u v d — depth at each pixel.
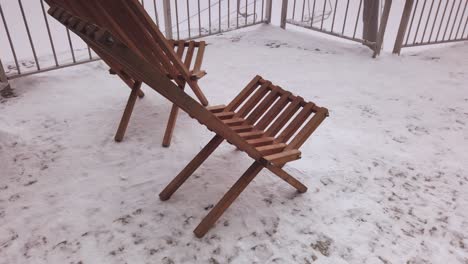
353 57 3.46
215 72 3.02
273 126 1.56
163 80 1.07
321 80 2.90
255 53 3.51
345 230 1.42
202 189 1.64
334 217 1.48
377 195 1.62
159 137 2.04
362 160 1.88
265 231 1.41
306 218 1.48
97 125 2.16
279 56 3.43
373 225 1.45
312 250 1.33
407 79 2.95
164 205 1.53
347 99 2.58
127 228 1.41
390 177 1.75
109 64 1.92
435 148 2.01
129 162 1.82
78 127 2.13
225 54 3.47
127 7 1.28
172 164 1.81
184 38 3.86
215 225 1.43
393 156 1.92
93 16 1.34
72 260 1.28
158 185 1.65
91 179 1.69
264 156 1.36
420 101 2.56
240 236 1.38
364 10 3.65
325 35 4.39
